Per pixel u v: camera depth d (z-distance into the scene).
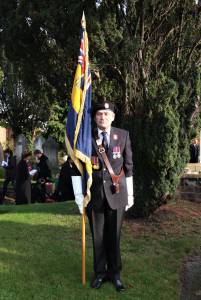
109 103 4.04
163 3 5.98
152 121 5.86
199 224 6.28
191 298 4.04
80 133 3.96
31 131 23.05
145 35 6.10
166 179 6.06
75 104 3.99
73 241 5.36
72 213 6.82
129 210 6.36
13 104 22.48
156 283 4.22
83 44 4.11
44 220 6.42
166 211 6.76
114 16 5.86
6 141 25.62
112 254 4.08
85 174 3.97
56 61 6.40
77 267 4.49
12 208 7.44
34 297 3.81
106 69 6.15
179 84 5.97
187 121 6.04
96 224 4.05
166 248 5.23
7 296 3.80
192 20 6.12
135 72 6.03
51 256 4.79
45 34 6.41
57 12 5.90
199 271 4.64
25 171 9.62
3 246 5.11
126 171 4.10
